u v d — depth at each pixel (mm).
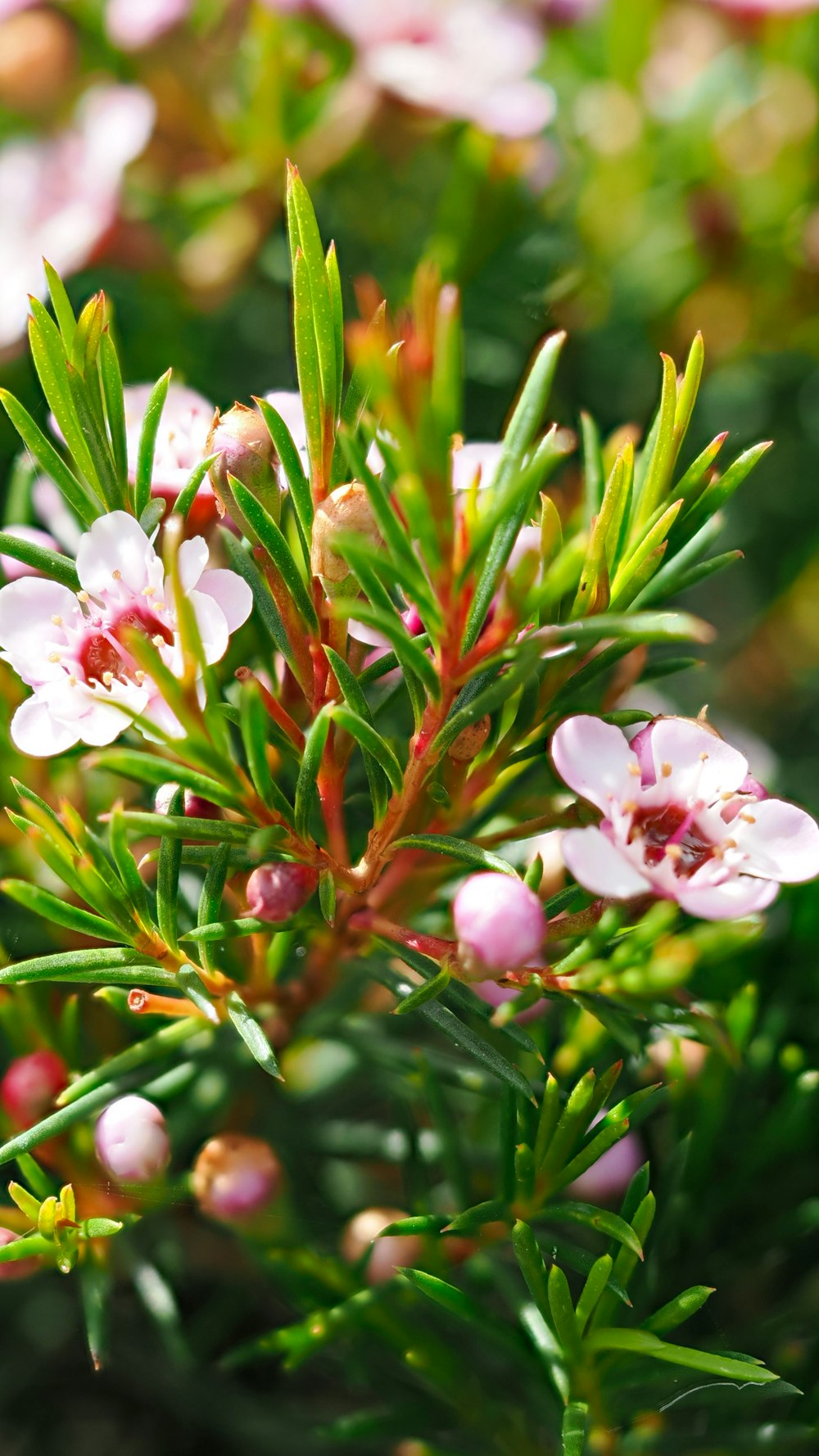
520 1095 316
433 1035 365
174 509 309
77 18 393
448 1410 338
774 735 463
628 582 312
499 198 386
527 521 319
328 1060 367
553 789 334
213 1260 360
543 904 313
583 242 415
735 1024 329
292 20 385
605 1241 340
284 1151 356
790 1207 345
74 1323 368
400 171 394
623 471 307
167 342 392
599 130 427
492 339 386
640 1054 309
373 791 311
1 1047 351
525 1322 319
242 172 387
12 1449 372
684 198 420
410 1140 342
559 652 311
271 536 308
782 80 414
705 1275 342
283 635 313
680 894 304
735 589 468
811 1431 328
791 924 347
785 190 410
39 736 310
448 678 302
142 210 393
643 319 425
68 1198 315
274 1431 362
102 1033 346
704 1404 327
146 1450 373
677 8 439
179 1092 337
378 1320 331
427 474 293
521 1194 314
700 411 433
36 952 347
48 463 312
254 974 325
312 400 308
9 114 406
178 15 382
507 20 392
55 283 310
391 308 387
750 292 418
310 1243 340
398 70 380
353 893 313
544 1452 335
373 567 296
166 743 300
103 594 311
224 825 305
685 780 311
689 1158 334
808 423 449
